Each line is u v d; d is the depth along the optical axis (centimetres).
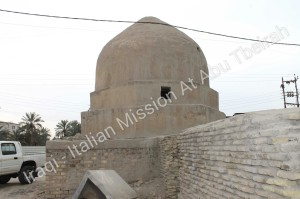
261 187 466
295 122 435
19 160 1491
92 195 737
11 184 1562
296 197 377
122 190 752
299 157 388
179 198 993
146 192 1068
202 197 762
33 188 1418
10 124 7750
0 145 1415
